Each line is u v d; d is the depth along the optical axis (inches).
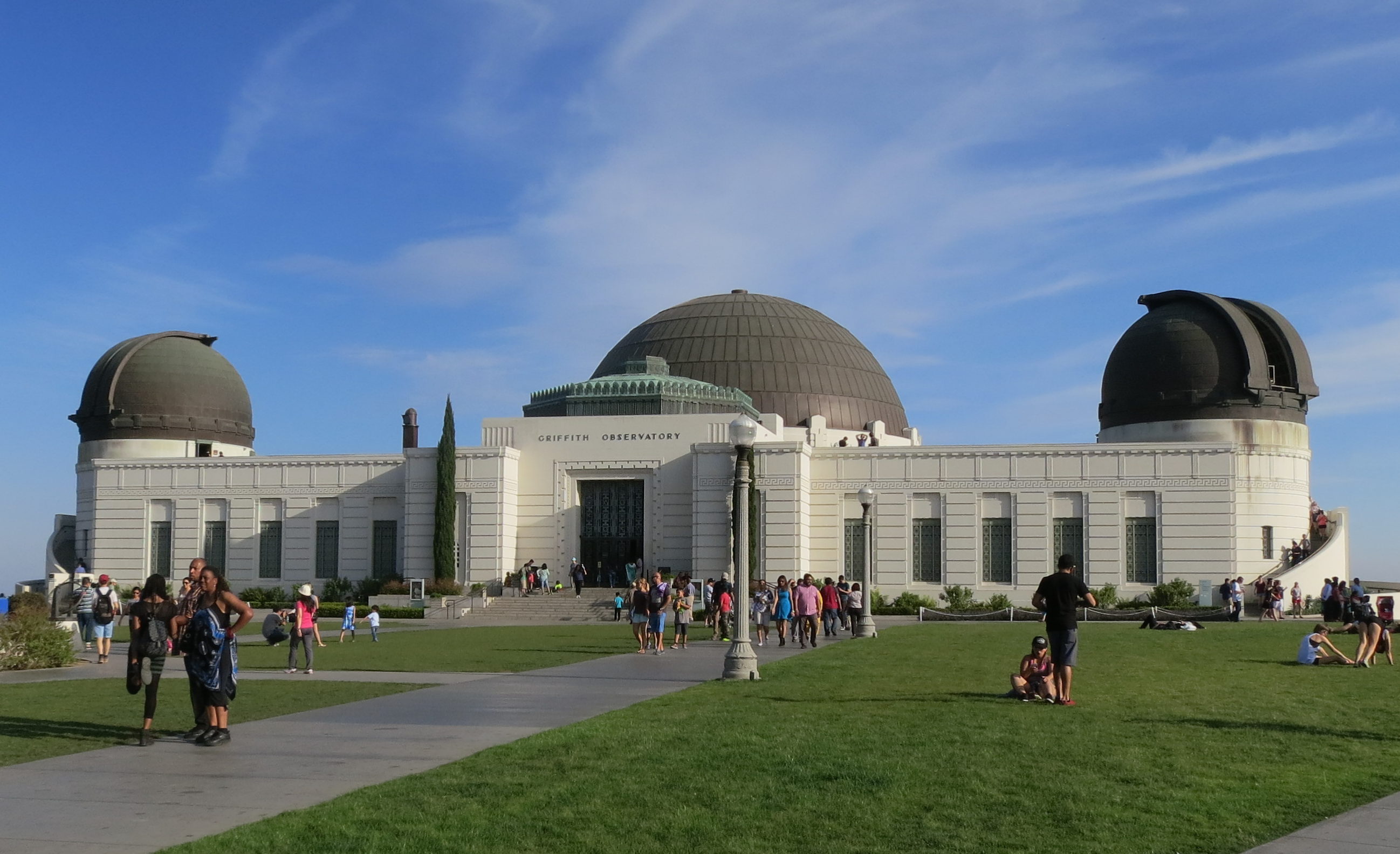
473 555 2805.1
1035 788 603.8
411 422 3014.3
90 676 1248.2
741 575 1161.4
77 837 526.0
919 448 2768.2
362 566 2920.8
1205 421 2851.9
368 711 924.0
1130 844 504.1
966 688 1026.7
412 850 492.4
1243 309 2992.1
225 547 3004.4
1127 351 2984.7
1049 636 926.4
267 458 2989.7
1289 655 1390.3
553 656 1455.5
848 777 626.8
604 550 2876.5
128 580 3034.0
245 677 1203.9
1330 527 2896.2
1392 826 530.6
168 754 727.7
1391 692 1007.0
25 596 1724.9
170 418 3265.3
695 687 1072.2
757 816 549.0
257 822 540.4
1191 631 1844.2
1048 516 2694.4
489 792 595.8
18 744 769.6
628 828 527.2
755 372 3356.3
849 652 1450.5
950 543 2731.3
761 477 2719.0
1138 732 773.9
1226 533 2613.2
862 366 3506.4
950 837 514.6
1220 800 578.9
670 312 3592.5
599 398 2970.0
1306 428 2910.9
